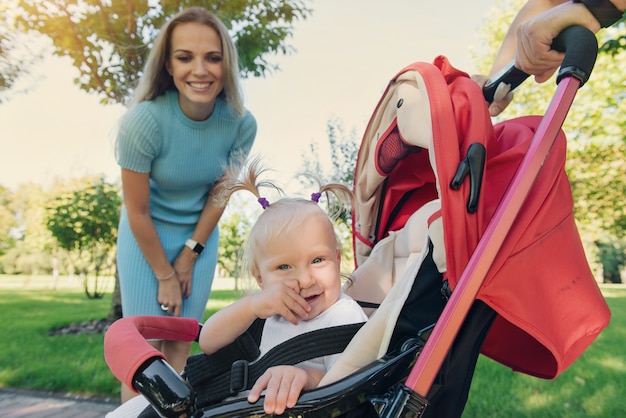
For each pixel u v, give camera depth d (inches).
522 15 63.1
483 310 47.0
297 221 58.5
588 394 137.3
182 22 86.5
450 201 47.1
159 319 56.8
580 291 48.3
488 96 64.2
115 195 376.8
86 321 273.6
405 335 48.1
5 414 138.7
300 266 57.7
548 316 46.2
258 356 55.1
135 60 229.6
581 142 319.9
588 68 48.4
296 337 52.0
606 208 389.1
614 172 343.6
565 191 50.5
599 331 49.0
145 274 93.0
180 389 41.5
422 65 56.1
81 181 538.3
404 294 48.4
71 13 230.2
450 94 53.3
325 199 76.5
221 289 480.1
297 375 45.9
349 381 43.2
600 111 299.1
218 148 94.0
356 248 73.4
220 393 53.2
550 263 47.3
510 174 50.4
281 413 42.7
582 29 49.5
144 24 232.4
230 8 232.2
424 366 41.9
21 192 943.7
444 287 48.8
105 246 405.4
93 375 168.6
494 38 367.9
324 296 57.9
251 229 62.9
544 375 55.5
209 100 88.5
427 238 51.2
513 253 46.1
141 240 90.7
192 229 97.7
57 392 159.5
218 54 87.7
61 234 370.9
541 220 47.5
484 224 49.2
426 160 64.2
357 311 57.3
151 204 95.0
